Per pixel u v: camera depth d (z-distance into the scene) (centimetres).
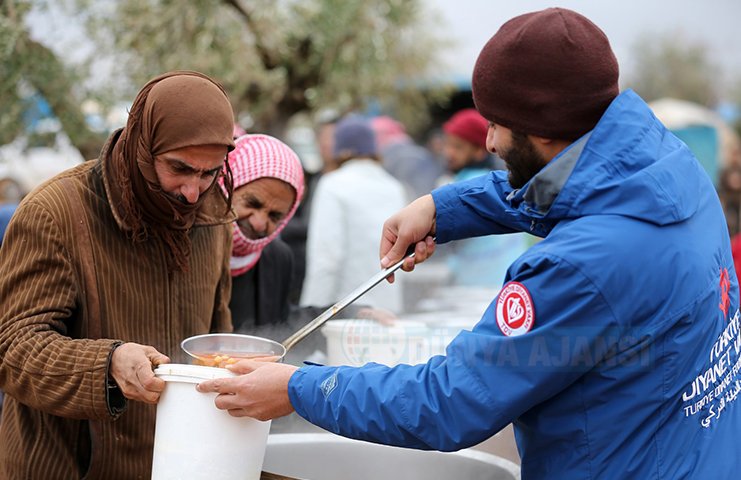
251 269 255
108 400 161
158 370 156
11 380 168
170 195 173
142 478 186
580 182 143
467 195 186
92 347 162
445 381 146
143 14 383
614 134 144
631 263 139
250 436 160
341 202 416
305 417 155
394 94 567
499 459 203
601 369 143
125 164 172
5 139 342
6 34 307
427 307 390
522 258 145
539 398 143
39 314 168
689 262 144
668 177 144
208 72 412
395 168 649
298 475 214
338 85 479
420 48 543
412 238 187
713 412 151
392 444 150
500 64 148
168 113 166
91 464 179
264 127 471
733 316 160
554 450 150
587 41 146
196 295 193
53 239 170
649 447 145
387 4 477
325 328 234
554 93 145
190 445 156
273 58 446
